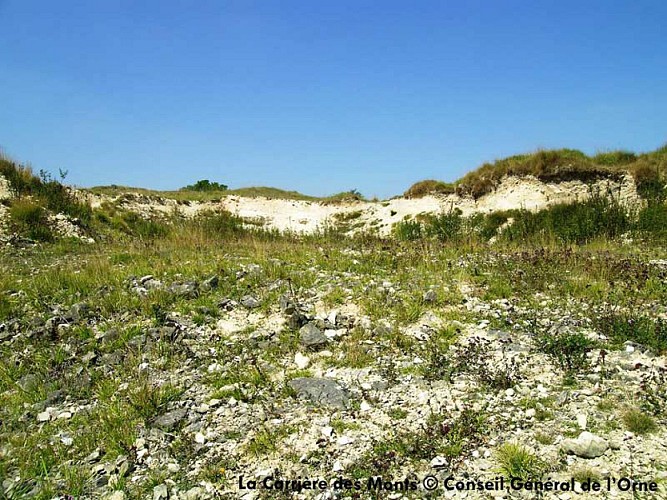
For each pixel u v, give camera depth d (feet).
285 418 19.54
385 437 17.94
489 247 51.03
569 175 81.97
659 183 74.18
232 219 99.96
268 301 31.63
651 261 42.19
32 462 17.84
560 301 30.32
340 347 25.36
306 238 82.02
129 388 22.21
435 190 98.89
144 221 82.53
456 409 19.27
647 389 19.25
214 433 18.92
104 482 16.65
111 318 29.91
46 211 66.90
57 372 24.20
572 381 20.62
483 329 26.68
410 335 26.27
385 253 44.52
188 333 27.58
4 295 33.58
